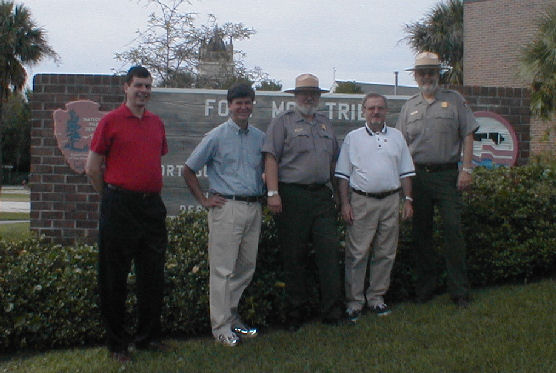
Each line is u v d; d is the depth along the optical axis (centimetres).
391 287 584
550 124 1310
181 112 705
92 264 514
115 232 441
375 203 520
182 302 498
